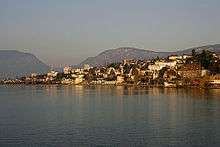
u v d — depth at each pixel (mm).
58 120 119062
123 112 141125
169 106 161125
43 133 94750
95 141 85250
